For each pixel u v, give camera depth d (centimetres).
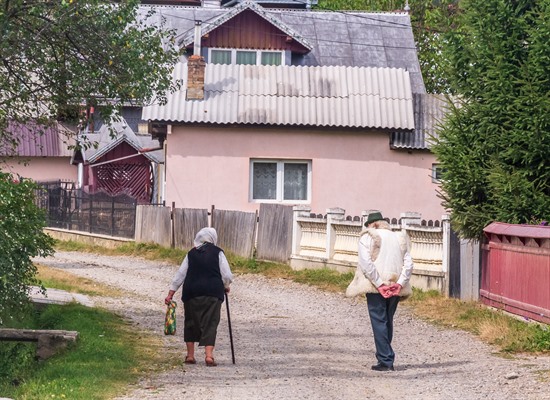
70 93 1778
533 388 1293
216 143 3353
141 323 1944
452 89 2172
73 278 2662
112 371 1382
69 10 1645
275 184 3388
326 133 3381
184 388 1290
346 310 2208
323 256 2781
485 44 2036
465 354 1623
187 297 1496
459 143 2070
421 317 2062
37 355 1563
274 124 3322
